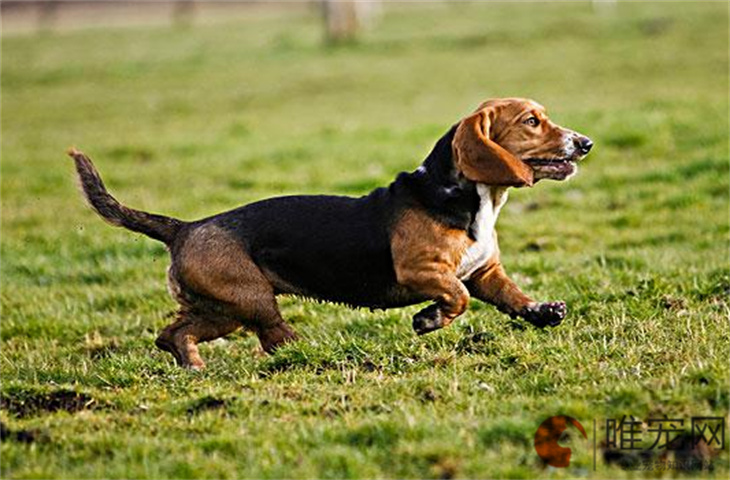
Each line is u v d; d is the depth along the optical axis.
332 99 34.97
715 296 12.10
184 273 10.85
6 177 23.67
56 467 7.98
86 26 66.19
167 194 21.28
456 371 9.86
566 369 9.60
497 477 7.56
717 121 23.45
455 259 10.34
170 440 8.33
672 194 18.42
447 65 40.25
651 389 8.61
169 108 35.16
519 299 10.70
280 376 10.01
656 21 44.69
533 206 18.72
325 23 49.62
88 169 11.09
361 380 9.80
